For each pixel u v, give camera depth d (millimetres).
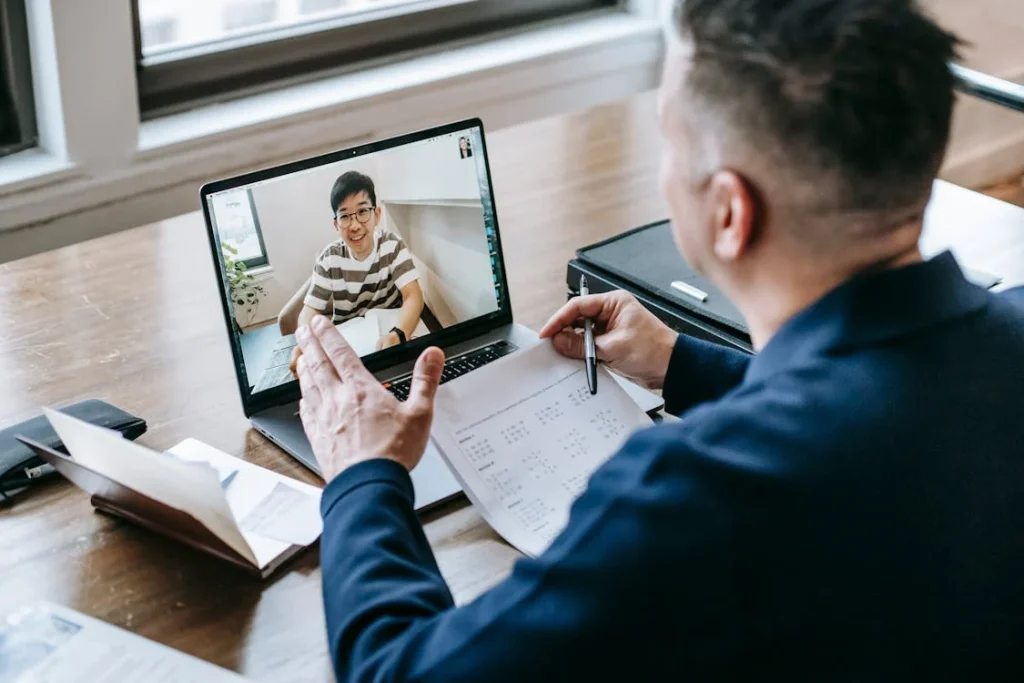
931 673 729
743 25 737
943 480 719
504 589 742
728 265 820
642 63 2686
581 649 688
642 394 1255
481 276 1360
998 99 1572
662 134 830
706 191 792
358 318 1275
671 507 688
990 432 741
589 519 715
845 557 694
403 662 752
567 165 1878
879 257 770
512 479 1102
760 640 691
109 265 1548
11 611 985
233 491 1127
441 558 1057
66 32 1828
